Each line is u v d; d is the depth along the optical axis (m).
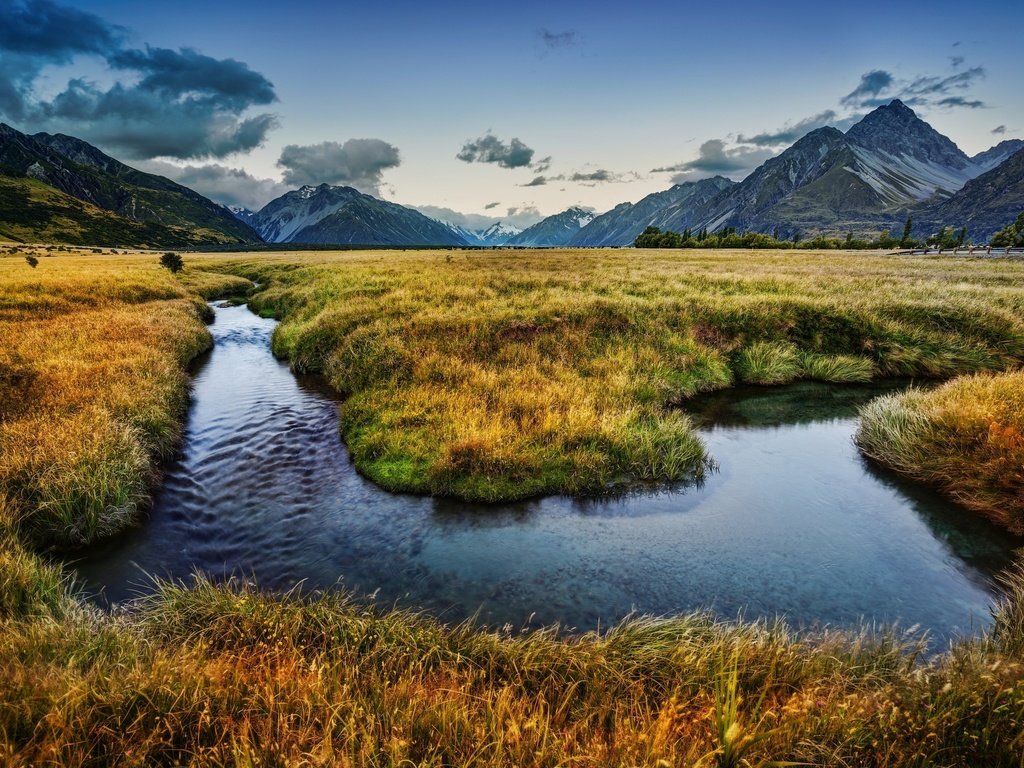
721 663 3.98
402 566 7.05
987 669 3.75
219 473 10.04
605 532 7.80
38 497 7.59
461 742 3.36
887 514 8.26
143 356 14.94
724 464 10.26
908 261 50.03
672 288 24.17
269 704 3.49
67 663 4.16
